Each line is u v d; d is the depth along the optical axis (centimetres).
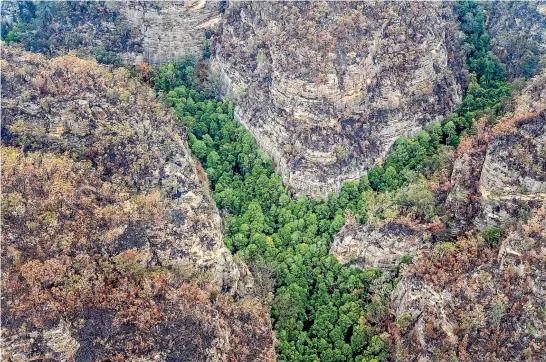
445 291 11800
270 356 11856
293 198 15662
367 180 15425
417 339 11975
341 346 12675
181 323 11106
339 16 16462
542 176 12519
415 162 15588
